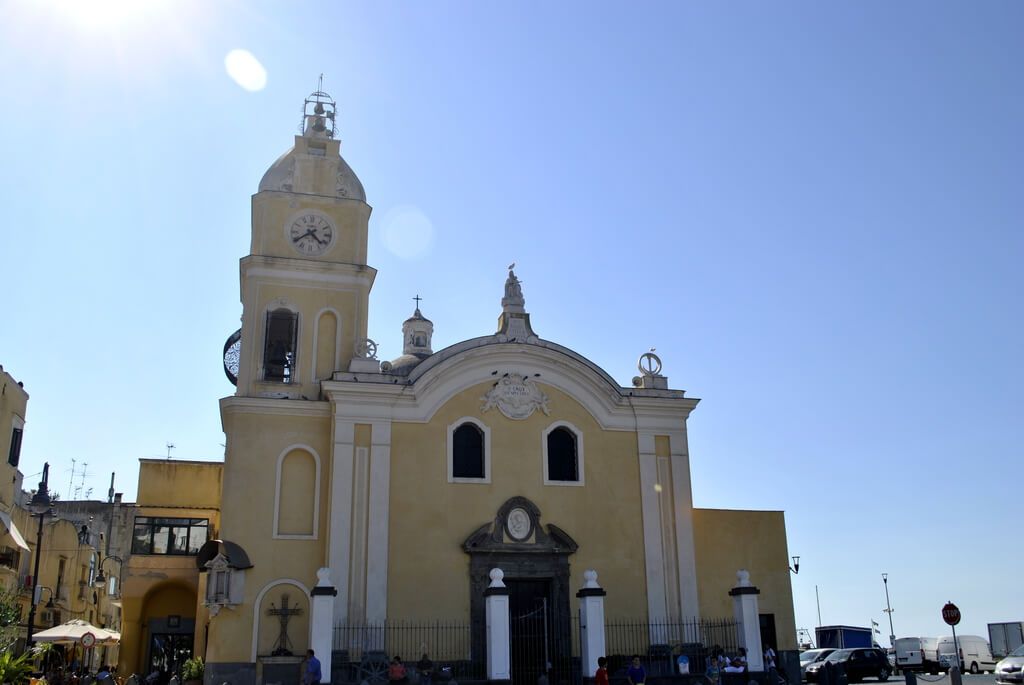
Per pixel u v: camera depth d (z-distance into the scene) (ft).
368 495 95.09
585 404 105.09
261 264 103.55
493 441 100.94
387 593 92.94
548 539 98.84
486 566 96.12
